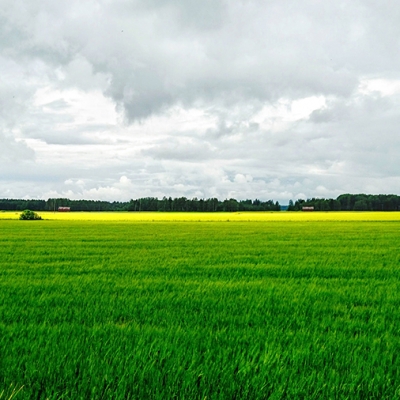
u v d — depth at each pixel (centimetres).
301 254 1916
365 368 437
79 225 5597
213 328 619
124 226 5356
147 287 995
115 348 491
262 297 864
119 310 722
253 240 2881
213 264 1525
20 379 391
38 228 4738
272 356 462
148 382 390
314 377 409
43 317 671
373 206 15925
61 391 373
